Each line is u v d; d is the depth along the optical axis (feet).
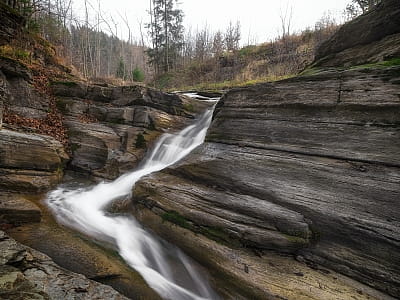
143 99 31.65
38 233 15.67
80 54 88.33
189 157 21.21
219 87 65.82
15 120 25.77
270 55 83.87
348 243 12.57
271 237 13.37
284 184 15.35
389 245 11.50
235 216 14.80
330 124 15.60
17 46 33.91
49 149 23.57
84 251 14.61
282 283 12.30
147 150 29.30
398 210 11.73
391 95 13.62
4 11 33.40
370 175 13.10
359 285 11.69
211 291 13.99
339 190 13.64
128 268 14.42
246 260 13.52
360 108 14.66
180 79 96.73
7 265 10.81
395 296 10.92
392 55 17.76
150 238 17.43
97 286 11.48
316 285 11.98
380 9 20.66
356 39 22.33
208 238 14.94
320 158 15.24
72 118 30.50
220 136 21.15
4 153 20.01
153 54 116.37
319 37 77.97
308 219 13.76
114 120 30.78
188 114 34.71
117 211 20.63
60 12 70.74
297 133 16.79
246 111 20.27
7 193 19.04
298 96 17.38
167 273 15.06
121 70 98.27
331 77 16.14
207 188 17.76
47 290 10.23
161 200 17.80
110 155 27.32
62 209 19.88
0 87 25.73
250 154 18.07
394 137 13.05
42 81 31.94
